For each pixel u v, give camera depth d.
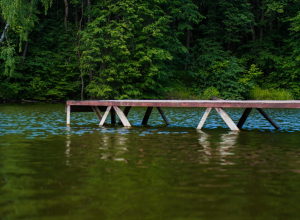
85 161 6.37
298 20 38.69
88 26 34.28
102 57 33.34
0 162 6.28
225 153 7.23
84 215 3.72
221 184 4.85
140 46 33.84
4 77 35.34
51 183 4.89
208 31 41.12
